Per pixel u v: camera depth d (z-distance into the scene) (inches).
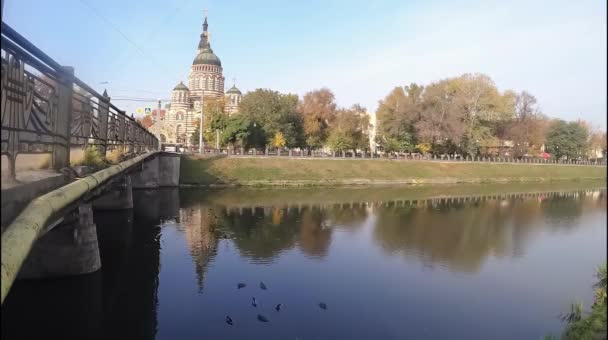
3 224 208.5
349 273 682.8
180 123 3420.3
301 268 698.2
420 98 2699.3
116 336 458.6
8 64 238.2
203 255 752.3
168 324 482.9
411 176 2287.2
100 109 544.4
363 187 1975.9
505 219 1209.4
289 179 1955.0
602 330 438.9
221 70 3572.8
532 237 982.4
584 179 2802.7
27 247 201.0
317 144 2721.5
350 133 2652.6
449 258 788.6
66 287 530.3
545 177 2709.2
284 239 890.7
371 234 965.2
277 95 2615.7
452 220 1171.3
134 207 1191.6
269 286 610.2
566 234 1020.5
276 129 2492.6
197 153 1991.9
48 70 319.6
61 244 532.7
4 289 163.6
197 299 554.3
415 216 1219.2
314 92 2704.2
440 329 498.6
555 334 487.2
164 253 755.4
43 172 334.3
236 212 1179.9
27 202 255.9
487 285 647.1
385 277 669.9
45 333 466.0
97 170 479.5
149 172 1601.9
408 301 575.5
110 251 758.5
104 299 545.6
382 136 2901.1
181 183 1740.9
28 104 277.7
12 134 249.6
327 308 541.6
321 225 1044.5
